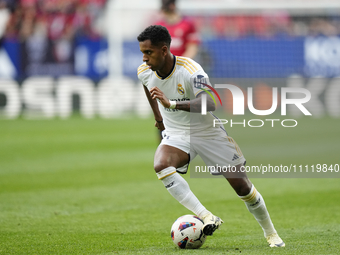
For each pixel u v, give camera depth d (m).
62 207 20.23
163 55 13.61
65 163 32.31
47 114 67.19
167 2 28.77
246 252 12.97
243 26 76.00
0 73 66.75
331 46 71.50
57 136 46.25
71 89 67.38
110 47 68.06
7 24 68.62
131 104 67.94
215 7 76.81
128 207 20.27
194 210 13.56
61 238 15.09
